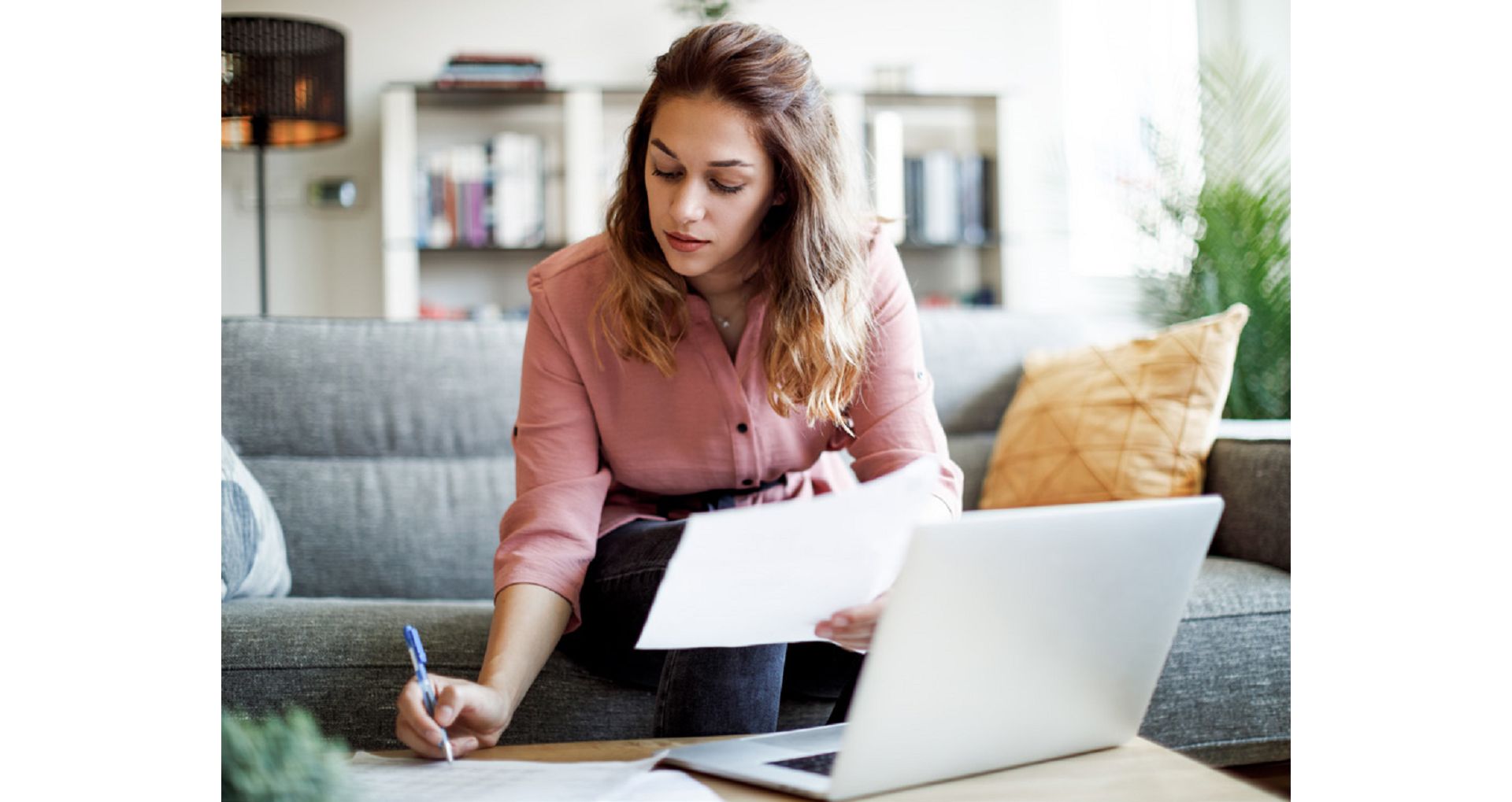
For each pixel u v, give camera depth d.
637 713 1.44
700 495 1.40
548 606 1.17
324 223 4.70
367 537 2.02
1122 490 2.02
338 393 2.09
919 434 1.33
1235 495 1.94
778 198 1.24
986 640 0.78
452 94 4.60
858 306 1.27
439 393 2.13
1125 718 0.91
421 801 0.77
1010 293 4.84
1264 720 1.62
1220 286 3.33
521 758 0.90
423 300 4.79
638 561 1.26
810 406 1.27
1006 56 5.08
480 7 4.78
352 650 1.40
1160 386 2.08
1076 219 4.93
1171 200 3.75
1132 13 4.89
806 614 0.84
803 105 1.18
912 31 5.04
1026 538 0.77
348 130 4.70
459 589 2.04
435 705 0.92
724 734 1.12
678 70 1.14
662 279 1.25
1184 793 0.80
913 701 0.77
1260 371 3.20
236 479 1.69
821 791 0.77
